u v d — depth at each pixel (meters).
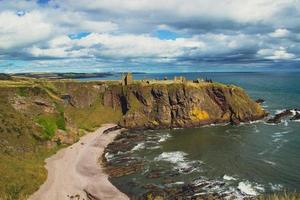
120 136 135.12
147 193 73.12
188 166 90.75
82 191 76.12
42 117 121.06
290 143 108.06
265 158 92.94
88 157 103.94
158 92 156.75
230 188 73.00
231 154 99.50
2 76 189.38
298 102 194.50
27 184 74.06
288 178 76.75
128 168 90.94
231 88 159.50
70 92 174.75
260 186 72.88
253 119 151.00
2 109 111.38
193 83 167.00
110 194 73.75
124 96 168.62
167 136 131.75
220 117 154.50
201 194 70.62
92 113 168.62
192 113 150.38
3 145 92.75
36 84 157.50
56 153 105.50
